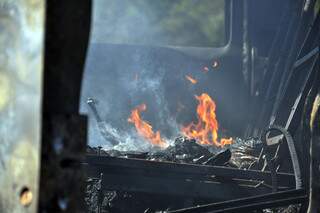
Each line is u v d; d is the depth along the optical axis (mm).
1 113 3576
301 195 10875
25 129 3303
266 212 12227
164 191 11742
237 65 20047
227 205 10227
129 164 11547
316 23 14969
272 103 16828
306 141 12062
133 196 12008
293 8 17547
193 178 11812
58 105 3281
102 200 11594
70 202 3229
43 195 3170
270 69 18016
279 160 13453
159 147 16266
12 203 3424
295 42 16141
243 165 13852
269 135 15125
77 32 3346
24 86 3340
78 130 3301
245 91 19703
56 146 3205
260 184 11844
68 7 3312
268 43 20141
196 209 10000
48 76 3256
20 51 3406
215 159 12766
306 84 13555
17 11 3463
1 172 3555
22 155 3330
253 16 20031
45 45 3223
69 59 3328
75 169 3258
